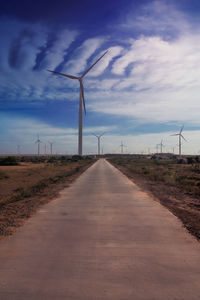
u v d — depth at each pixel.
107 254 6.12
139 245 6.76
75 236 7.58
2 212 11.16
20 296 4.23
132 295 4.28
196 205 13.16
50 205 12.62
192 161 80.25
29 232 8.00
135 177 30.88
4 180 29.66
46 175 36.62
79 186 20.80
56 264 5.53
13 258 5.87
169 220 9.49
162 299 4.16
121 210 11.33
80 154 86.81
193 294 4.30
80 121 84.50
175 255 6.05
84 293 4.34
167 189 19.81
